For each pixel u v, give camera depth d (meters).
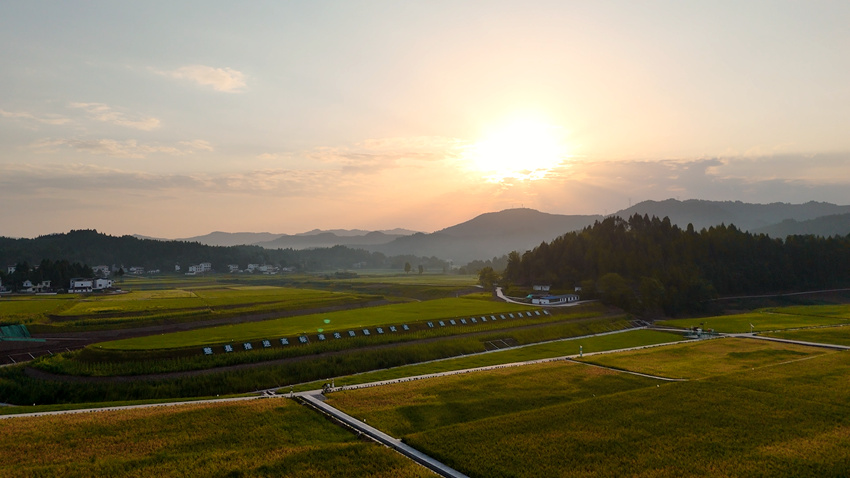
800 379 67.25
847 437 47.62
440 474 41.88
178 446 46.06
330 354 91.12
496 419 53.47
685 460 43.22
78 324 122.19
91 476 39.81
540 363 84.19
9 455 43.16
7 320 121.81
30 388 72.00
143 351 81.62
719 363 83.00
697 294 178.00
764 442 46.75
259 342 90.62
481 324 124.81
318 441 48.25
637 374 75.88
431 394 64.06
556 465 42.62
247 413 55.06
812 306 179.00
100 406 60.16
